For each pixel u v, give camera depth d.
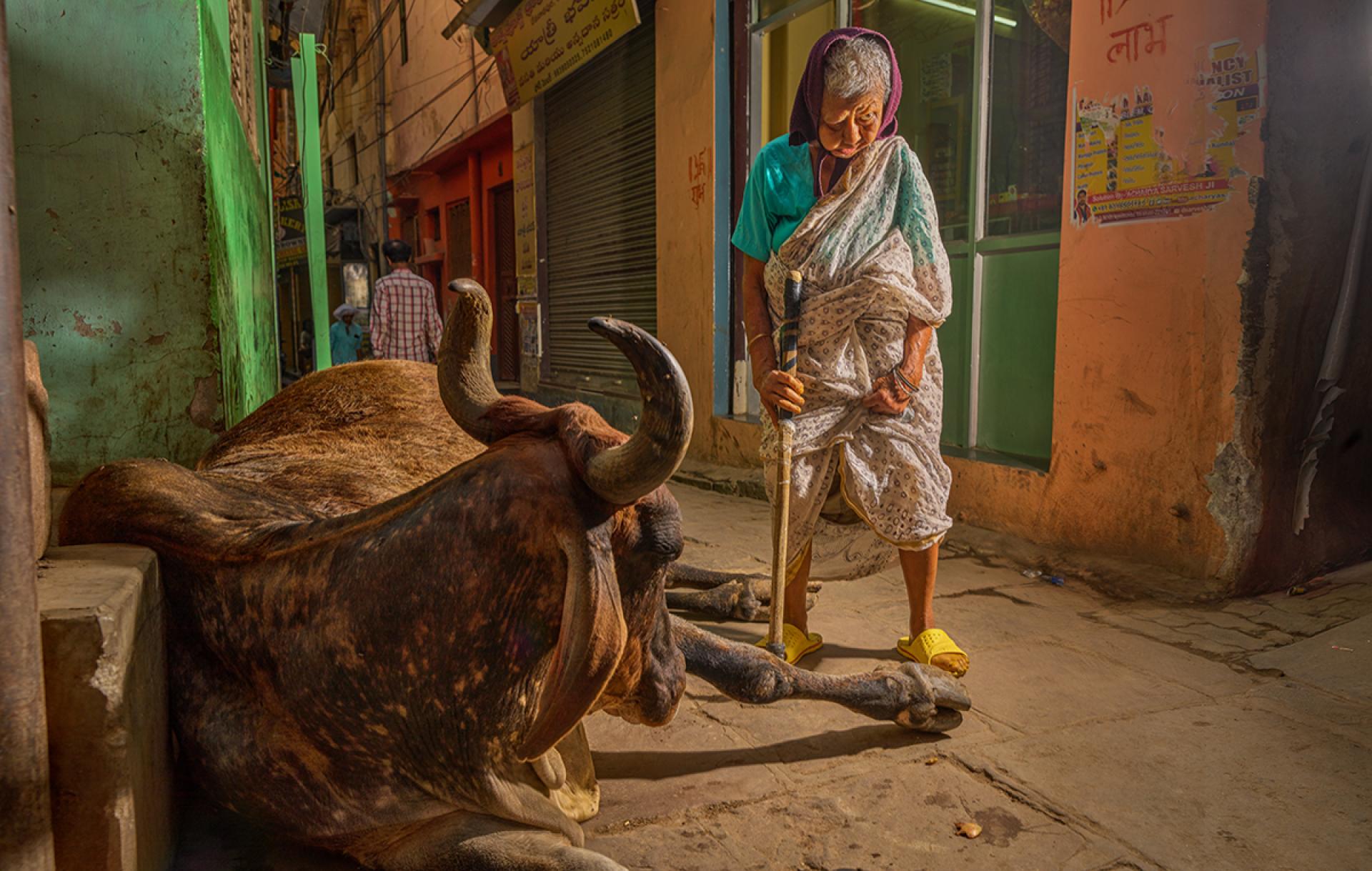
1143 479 3.95
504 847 1.65
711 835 2.08
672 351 7.81
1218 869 1.94
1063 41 4.71
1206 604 3.59
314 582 1.65
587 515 1.42
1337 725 2.57
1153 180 3.85
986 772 2.35
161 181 2.94
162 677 1.84
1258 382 3.57
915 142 5.85
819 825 2.12
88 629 1.50
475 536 1.47
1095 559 4.05
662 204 7.88
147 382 3.01
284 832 1.83
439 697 1.56
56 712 1.50
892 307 2.76
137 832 1.63
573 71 9.39
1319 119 3.57
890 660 3.11
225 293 3.32
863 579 4.05
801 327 2.82
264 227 7.20
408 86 19.33
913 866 1.96
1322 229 3.62
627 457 1.31
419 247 21.22
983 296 5.26
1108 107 4.01
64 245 2.89
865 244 2.78
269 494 2.17
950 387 5.54
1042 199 4.92
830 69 2.68
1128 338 3.98
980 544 4.54
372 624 1.57
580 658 1.34
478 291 1.63
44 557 1.80
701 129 7.22
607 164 9.54
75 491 2.11
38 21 2.80
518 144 11.84
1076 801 2.21
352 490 2.25
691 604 3.46
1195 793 2.24
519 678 1.51
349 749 1.69
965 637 3.31
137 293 2.97
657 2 7.82
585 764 2.14
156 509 1.95
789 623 3.13
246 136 5.54
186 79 2.93
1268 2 3.42
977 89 5.17
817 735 2.57
